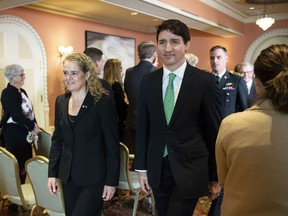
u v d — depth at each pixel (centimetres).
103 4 498
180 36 152
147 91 164
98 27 623
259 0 628
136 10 443
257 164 91
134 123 291
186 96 152
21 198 233
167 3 446
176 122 153
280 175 89
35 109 493
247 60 815
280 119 92
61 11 520
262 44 801
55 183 188
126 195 346
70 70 173
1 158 230
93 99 175
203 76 154
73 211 178
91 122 174
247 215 94
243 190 95
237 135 96
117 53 679
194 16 526
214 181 163
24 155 323
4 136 320
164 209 169
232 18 723
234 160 96
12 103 312
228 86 261
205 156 156
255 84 103
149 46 289
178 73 156
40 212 244
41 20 496
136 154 174
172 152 154
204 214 285
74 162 177
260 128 92
